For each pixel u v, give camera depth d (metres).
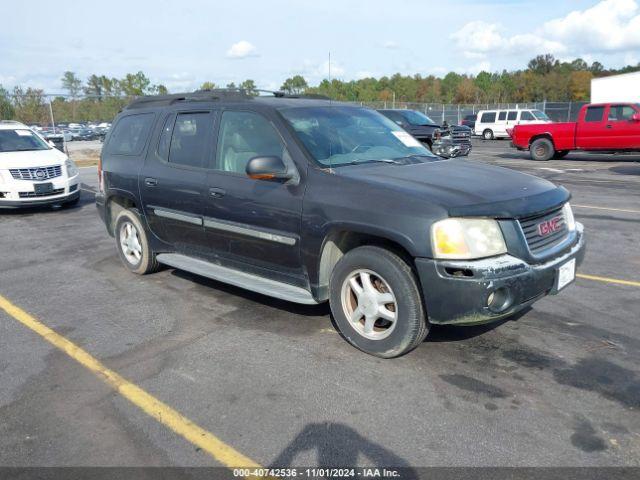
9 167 9.95
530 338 4.18
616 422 3.08
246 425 3.13
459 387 3.48
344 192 3.87
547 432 2.99
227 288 5.56
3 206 9.95
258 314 4.80
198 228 5.02
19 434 3.09
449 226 3.40
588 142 17.78
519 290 3.46
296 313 4.81
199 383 3.62
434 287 3.46
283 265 4.39
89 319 4.80
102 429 3.12
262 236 4.40
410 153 4.77
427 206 3.48
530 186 3.94
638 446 2.86
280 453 2.87
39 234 8.51
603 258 6.36
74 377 3.74
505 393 3.40
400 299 3.65
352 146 4.51
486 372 3.67
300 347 4.12
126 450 2.93
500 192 3.70
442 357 3.89
